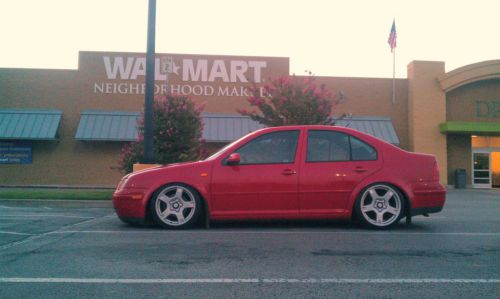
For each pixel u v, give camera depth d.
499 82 27.72
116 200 7.57
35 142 25.69
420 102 27.03
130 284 4.54
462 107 27.55
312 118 14.60
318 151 7.62
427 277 4.80
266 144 7.63
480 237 6.90
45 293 4.27
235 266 5.20
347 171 7.51
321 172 7.48
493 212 10.61
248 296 4.21
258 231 7.32
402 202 7.52
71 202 12.59
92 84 26.23
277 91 15.04
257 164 7.49
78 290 4.36
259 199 7.39
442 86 26.95
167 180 7.41
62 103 26.08
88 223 8.24
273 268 5.12
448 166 27.61
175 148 14.80
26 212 10.38
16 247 6.11
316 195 7.44
